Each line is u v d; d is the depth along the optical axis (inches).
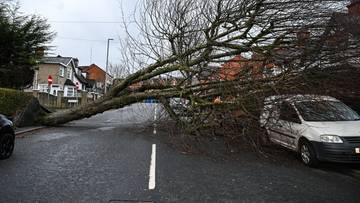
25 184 228.7
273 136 394.6
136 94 545.0
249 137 382.9
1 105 492.4
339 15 377.7
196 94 459.8
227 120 401.7
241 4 422.0
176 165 306.7
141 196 211.0
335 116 346.6
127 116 913.5
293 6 393.4
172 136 487.5
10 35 695.1
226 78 430.0
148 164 306.8
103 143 430.3
